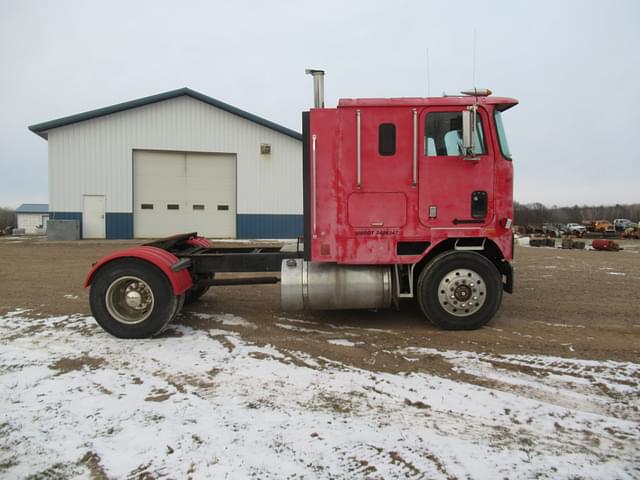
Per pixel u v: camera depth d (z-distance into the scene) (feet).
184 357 13.96
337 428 9.43
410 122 16.24
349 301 16.85
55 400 10.78
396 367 13.06
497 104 16.42
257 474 7.84
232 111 68.64
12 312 20.15
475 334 16.44
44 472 7.97
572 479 7.75
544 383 11.89
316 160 16.29
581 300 23.21
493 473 7.91
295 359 13.76
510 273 17.07
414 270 17.33
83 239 65.16
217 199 70.03
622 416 10.07
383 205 16.34
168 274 15.64
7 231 141.28
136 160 66.69
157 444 8.80
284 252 18.69
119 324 15.85
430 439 9.02
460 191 16.29
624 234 118.93
